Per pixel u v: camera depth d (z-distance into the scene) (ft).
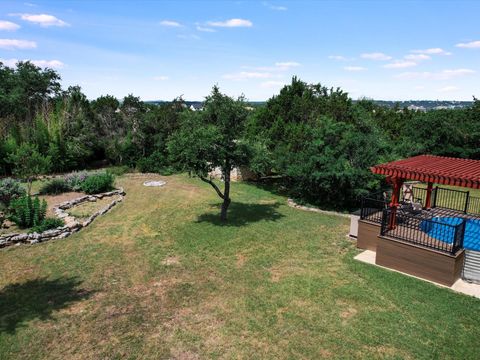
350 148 53.01
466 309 24.49
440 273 28.43
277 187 68.74
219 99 42.11
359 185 49.57
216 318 23.75
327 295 26.58
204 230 42.11
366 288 27.63
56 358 20.01
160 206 53.67
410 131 82.58
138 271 31.35
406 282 28.60
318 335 21.74
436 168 33.47
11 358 20.02
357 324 22.80
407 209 39.78
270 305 25.25
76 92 93.91
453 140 81.51
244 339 21.47
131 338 21.75
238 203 55.93
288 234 40.93
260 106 78.33
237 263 32.81
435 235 31.91
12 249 36.47
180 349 20.65
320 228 43.37
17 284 29.01
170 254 35.06
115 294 27.27
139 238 39.70
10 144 72.95
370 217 37.01
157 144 85.56
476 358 19.62
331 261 33.19
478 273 28.76
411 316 23.71
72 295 27.14
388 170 34.27
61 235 40.06
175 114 88.43
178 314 24.34
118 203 55.72
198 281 29.30
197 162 40.60
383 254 31.81
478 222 36.35
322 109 69.92
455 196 59.77
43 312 24.70
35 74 115.96
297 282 28.73
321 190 53.31
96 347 20.93
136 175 79.87
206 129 40.11
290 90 78.59
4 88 104.37
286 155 58.85
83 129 84.74
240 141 43.52
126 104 91.76
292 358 19.72
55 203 53.62
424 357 19.72
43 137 77.71
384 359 19.56
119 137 88.69
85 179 63.16
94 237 40.16
